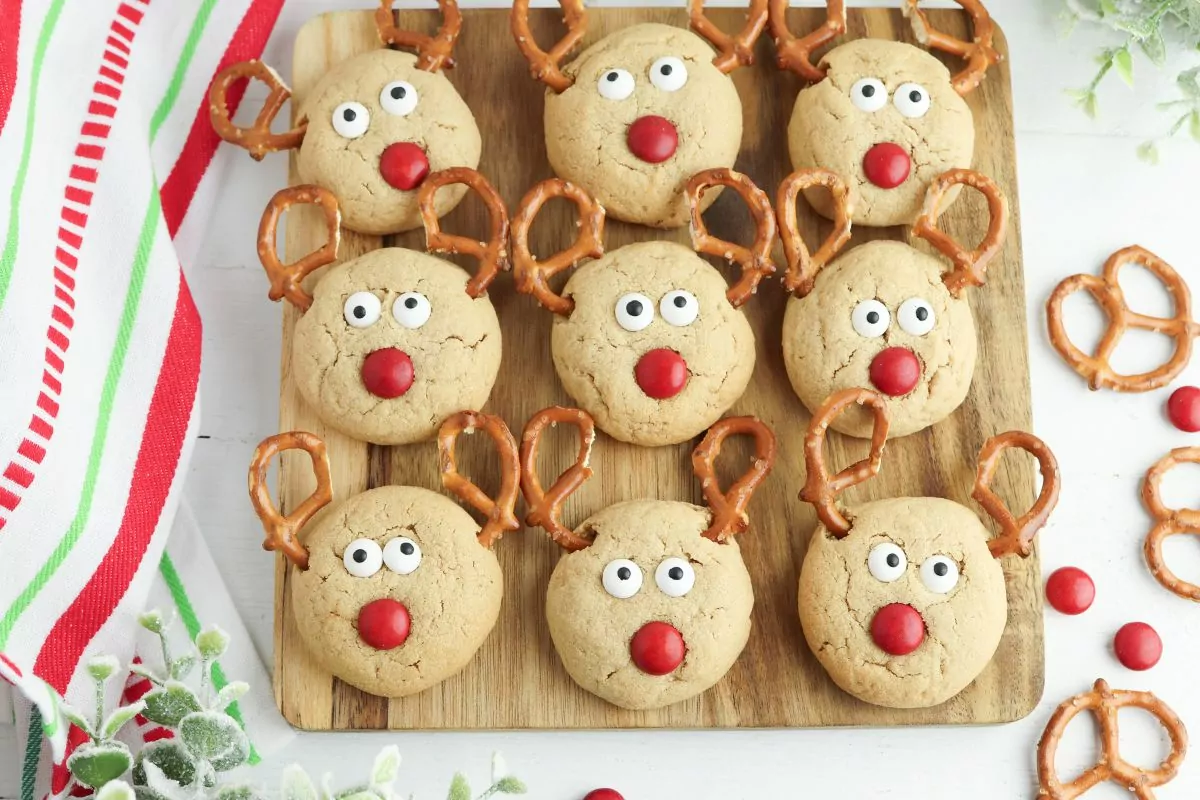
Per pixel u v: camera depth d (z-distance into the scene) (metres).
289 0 0.60
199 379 0.56
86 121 0.55
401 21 0.58
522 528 0.55
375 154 0.56
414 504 0.54
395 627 0.53
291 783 0.47
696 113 0.56
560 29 0.58
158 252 0.55
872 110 0.56
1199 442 0.58
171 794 0.48
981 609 0.54
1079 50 0.61
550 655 0.55
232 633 0.56
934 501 0.55
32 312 0.52
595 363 0.55
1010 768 0.56
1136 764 0.56
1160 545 0.57
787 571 0.56
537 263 0.55
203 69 0.58
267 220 0.55
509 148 0.58
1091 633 0.57
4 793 0.55
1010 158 0.58
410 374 0.54
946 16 0.59
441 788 0.55
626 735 0.56
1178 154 0.60
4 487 0.51
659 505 0.54
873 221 0.56
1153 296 0.59
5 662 0.50
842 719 0.55
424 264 0.55
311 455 0.55
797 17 0.59
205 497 0.57
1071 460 0.58
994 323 0.57
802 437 0.56
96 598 0.53
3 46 0.52
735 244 0.56
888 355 0.54
